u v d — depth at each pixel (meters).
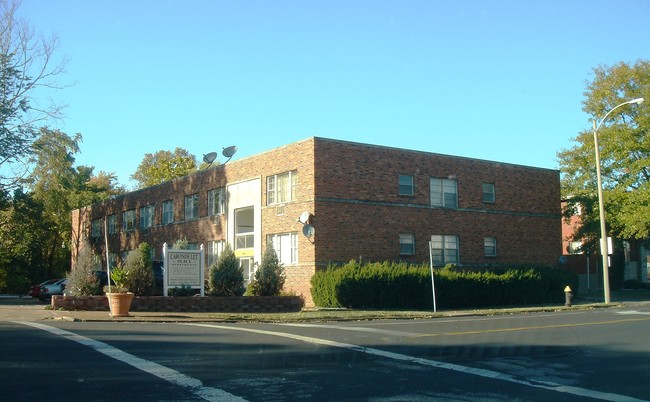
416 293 28.16
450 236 33.84
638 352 13.09
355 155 30.69
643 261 52.03
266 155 32.97
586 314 24.03
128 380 9.46
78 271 24.94
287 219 31.02
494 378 10.19
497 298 30.95
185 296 24.73
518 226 36.78
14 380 9.34
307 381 9.70
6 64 30.84
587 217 44.09
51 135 38.69
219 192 37.28
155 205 44.31
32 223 47.62
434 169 33.50
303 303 27.73
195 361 11.27
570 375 10.51
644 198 39.41
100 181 73.50
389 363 11.46
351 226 30.16
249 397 8.53
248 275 34.19
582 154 43.66
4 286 49.03
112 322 19.62
